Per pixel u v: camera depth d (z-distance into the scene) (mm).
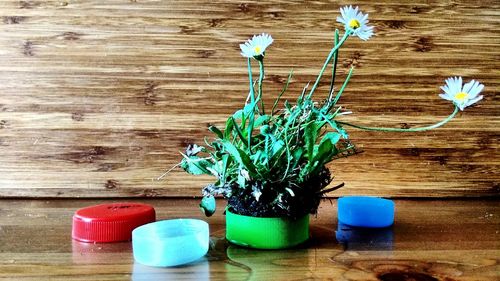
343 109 929
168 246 594
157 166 933
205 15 919
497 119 955
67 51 909
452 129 950
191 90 925
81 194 932
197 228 658
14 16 900
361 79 938
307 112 658
